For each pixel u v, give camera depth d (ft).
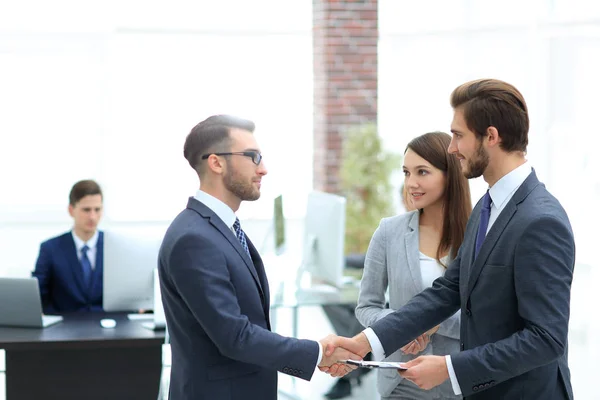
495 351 7.58
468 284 8.07
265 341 8.08
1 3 26.45
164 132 27.81
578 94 21.97
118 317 14.80
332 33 27.30
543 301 7.43
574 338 19.97
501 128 7.81
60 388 14.29
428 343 9.74
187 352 8.31
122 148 27.61
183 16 27.61
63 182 27.35
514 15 24.62
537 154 23.17
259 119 28.35
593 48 21.45
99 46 27.12
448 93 27.55
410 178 9.84
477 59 26.40
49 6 26.76
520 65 24.41
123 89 27.45
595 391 16.87
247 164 8.43
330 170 27.45
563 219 7.61
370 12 27.45
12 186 26.99
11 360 14.15
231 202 8.57
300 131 28.66
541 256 7.48
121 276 14.55
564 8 22.54
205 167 8.48
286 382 18.63
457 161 9.71
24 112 26.94
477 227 8.31
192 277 7.97
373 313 9.91
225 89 28.09
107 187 27.61
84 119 27.32
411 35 28.43
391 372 9.80
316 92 28.02
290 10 28.22
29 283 13.62
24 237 27.09
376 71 27.63
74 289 15.37
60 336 13.39
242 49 28.09
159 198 27.94
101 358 14.38
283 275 18.03
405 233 9.99
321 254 16.81
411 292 9.76
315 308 26.07
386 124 29.07
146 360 14.49
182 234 8.10
